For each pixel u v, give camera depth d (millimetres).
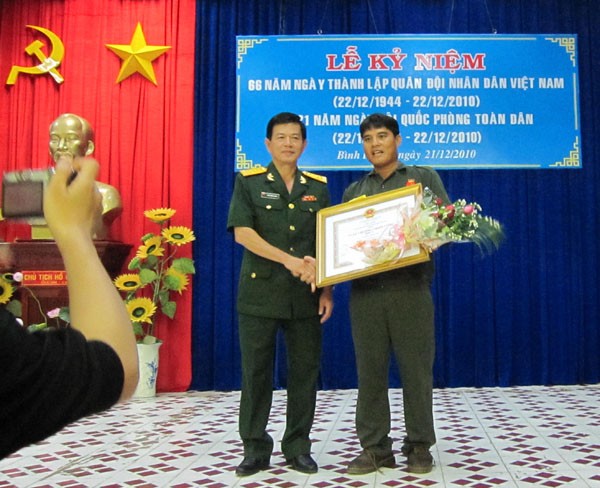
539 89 3998
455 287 3910
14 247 3416
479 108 3996
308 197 2217
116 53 4035
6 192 500
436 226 1823
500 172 3988
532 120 3984
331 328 3891
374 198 2068
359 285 2131
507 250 3930
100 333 459
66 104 4027
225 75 4062
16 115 4039
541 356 3893
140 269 3756
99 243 3436
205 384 3885
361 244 1963
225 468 2121
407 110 4004
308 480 1967
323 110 4008
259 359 2096
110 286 491
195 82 4051
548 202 3977
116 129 4008
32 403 402
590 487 1850
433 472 2025
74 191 489
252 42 4031
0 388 390
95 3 4082
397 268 2059
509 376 3871
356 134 4000
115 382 445
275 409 3182
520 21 4082
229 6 4113
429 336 2080
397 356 2078
